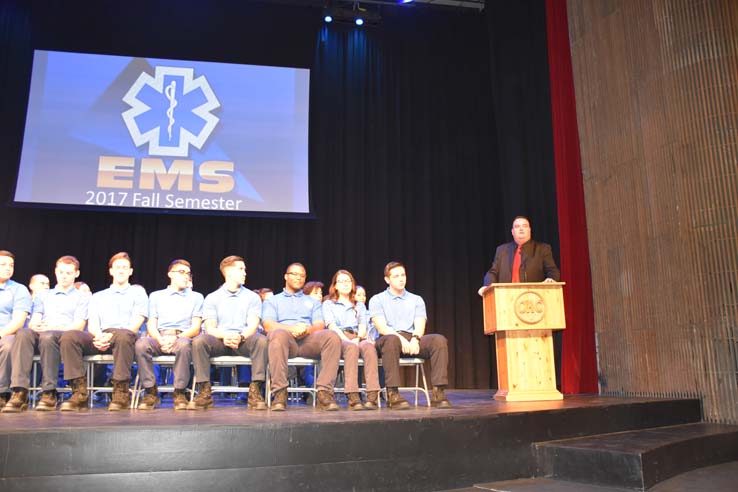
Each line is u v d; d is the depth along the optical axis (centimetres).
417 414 281
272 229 680
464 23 739
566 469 281
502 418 283
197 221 667
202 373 328
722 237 392
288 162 673
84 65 653
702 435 318
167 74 666
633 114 457
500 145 673
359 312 420
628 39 465
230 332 332
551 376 392
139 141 644
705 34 413
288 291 377
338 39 729
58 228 639
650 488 260
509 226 657
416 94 730
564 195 561
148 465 216
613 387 466
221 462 223
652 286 430
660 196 427
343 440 240
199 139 657
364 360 335
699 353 393
